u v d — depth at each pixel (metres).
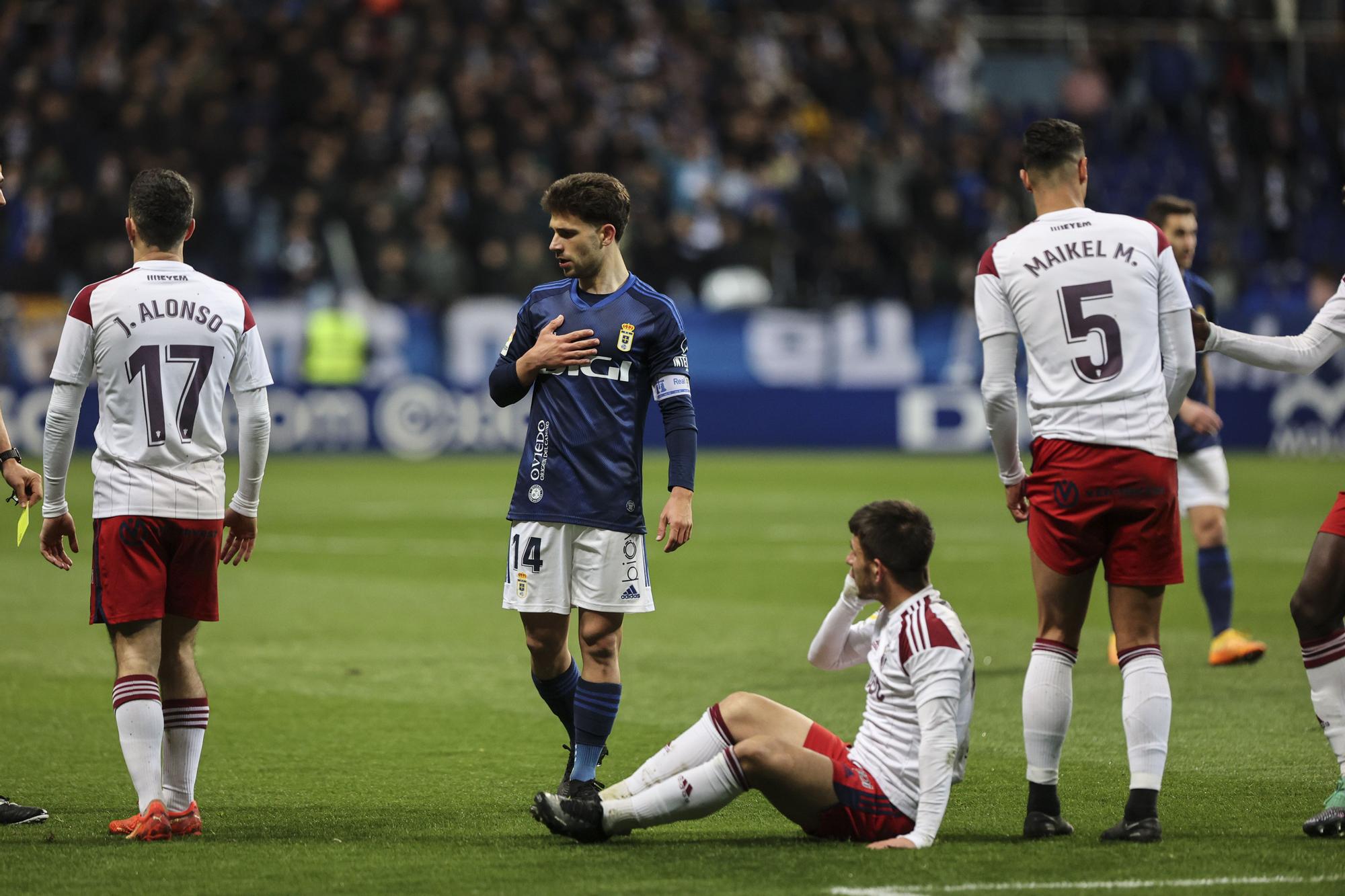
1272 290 89.62
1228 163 94.44
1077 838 16.52
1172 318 17.28
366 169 79.75
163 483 17.19
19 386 69.19
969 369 83.12
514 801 18.91
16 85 80.31
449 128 82.88
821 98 95.06
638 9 93.81
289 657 29.69
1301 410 83.38
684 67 92.25
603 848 16.19
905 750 15.96
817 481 66.38
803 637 32.16
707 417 80.31
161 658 17.44
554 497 18.05
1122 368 17.00
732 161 89.25
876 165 88.50
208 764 21.12
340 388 74.88
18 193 76.12
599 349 18.11
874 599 16.42
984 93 104.56
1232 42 99.19
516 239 78.62
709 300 81.38
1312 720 23.84
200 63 80.19
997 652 30.27
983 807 18.41
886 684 16.11
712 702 25.61
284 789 19.58
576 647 30.31
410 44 85.12
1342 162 98.94
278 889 14.59
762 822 17.69
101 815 18.17
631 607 18.11
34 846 16.47
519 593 18.27
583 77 87.69
